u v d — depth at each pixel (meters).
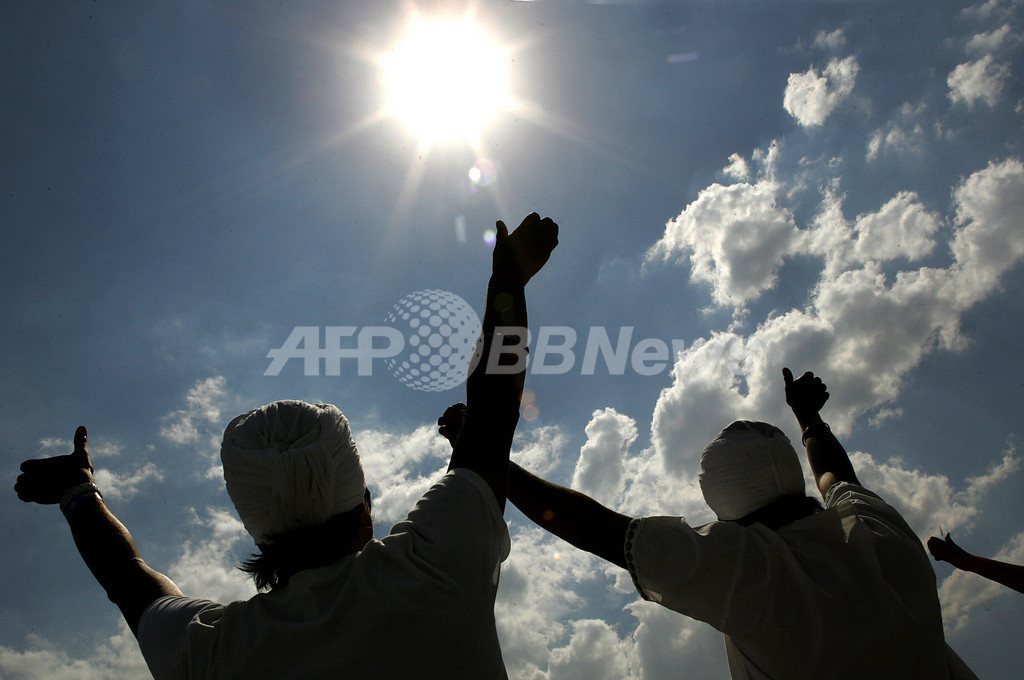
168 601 1.72
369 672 1.42
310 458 1.57
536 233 2.00
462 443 1.73
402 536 1.55
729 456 2.24
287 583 1.60
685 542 2.03
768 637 1.95
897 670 1.89
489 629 1.53
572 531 2.12
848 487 2.33
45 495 2.03
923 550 2.14
